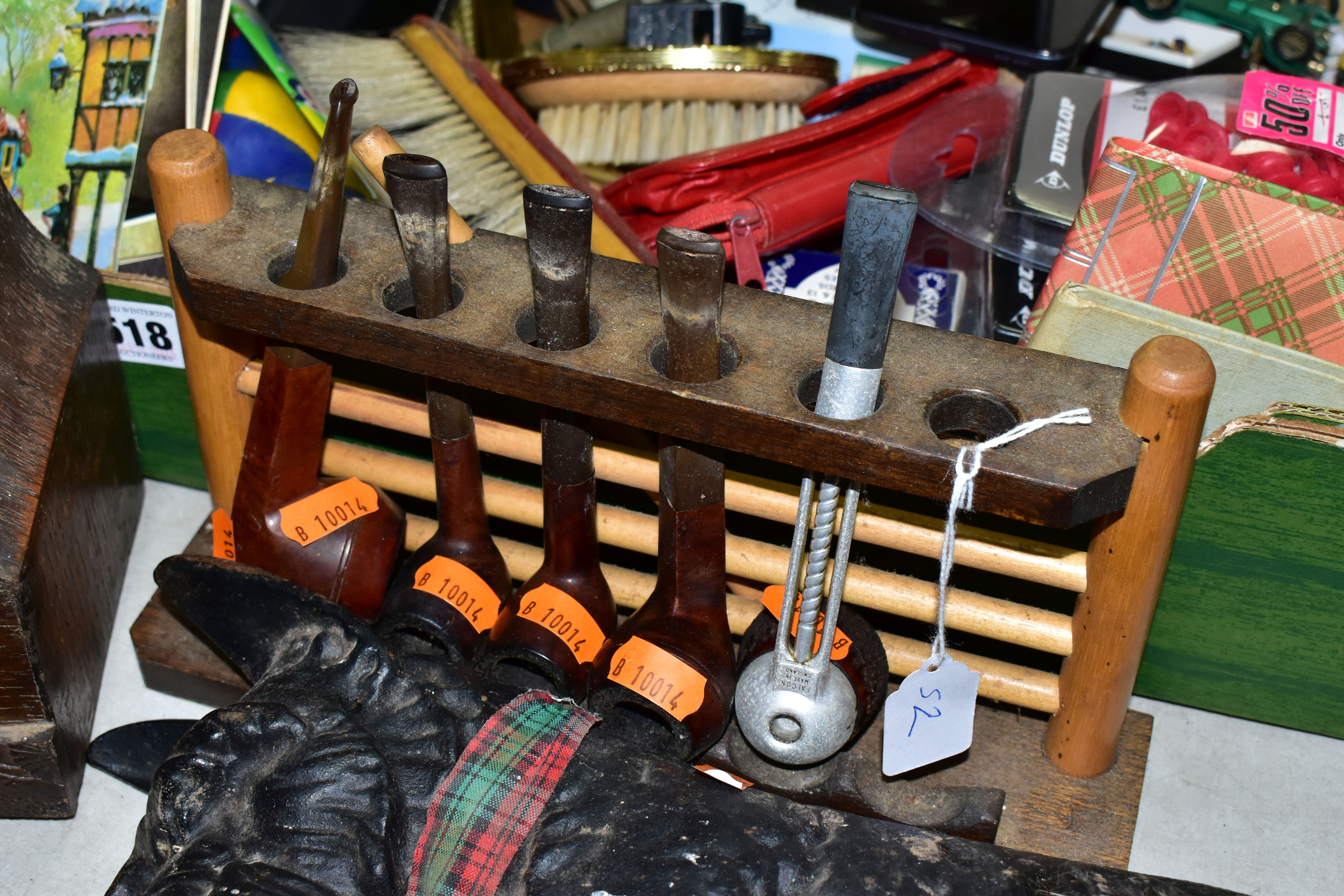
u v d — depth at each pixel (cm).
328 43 109
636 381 57
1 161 93
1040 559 68
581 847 58
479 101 104
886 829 60
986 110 99
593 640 71
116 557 93
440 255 59
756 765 71
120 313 91
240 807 59
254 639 68
